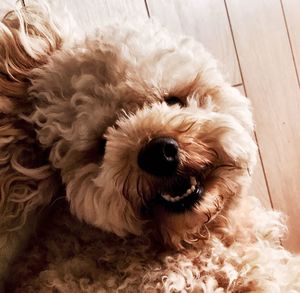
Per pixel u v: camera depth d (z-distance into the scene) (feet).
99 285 1.03
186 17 1.67
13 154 1.07
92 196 1.01
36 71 1.07
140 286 1.02
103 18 1.54
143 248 1.07
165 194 0.99
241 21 1.74
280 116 1.76
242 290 1.03
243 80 1.73
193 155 0.96
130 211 1.01
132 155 0.94
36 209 1.12
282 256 1.15
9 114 1.07
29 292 1.04
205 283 1.03
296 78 1.79
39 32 1.12
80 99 1.02
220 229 1.13
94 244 1.10
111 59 1.02
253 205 1.25
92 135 1.02
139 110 1.00
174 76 1.05
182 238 1.06
